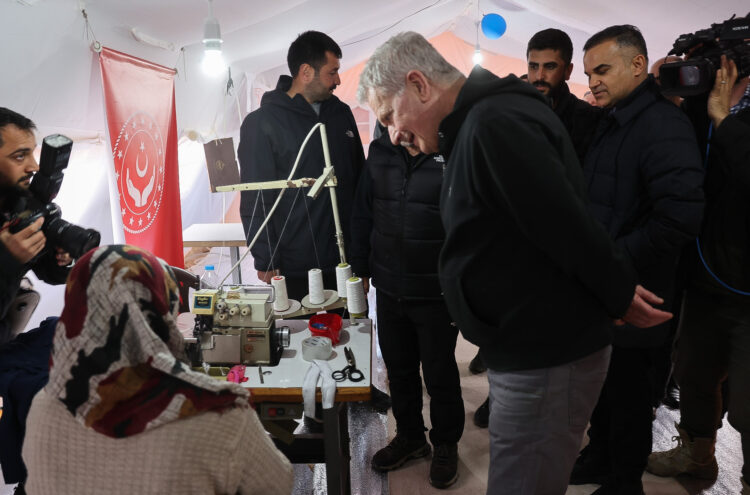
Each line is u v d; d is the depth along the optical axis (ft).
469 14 22.57
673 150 4.84
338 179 7.94
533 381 3.66
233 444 2.68
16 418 4.64
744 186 5.03
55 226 4.76
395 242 6.41
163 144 10.85
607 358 3.84
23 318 5.34
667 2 11.76
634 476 5.76
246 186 6.21
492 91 3.36
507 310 3.55
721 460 7.13
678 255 5.60
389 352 7.02
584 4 13.80
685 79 4.91
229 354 5.49
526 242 3.38
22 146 4.57
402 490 6.82
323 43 7.36
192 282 5.64
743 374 5.41
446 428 6.81
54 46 7.62
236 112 15.81
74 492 2.60
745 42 5.03
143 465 2.54
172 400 2.55
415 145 4.11
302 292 8.18
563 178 3.06
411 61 3.59
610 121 5.42
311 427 8.21
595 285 3.31
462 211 3.44
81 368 2.51
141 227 10.28
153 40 9.96
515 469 3.89
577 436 3.92
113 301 2.53
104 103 8.77
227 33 11.86
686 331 6.10
